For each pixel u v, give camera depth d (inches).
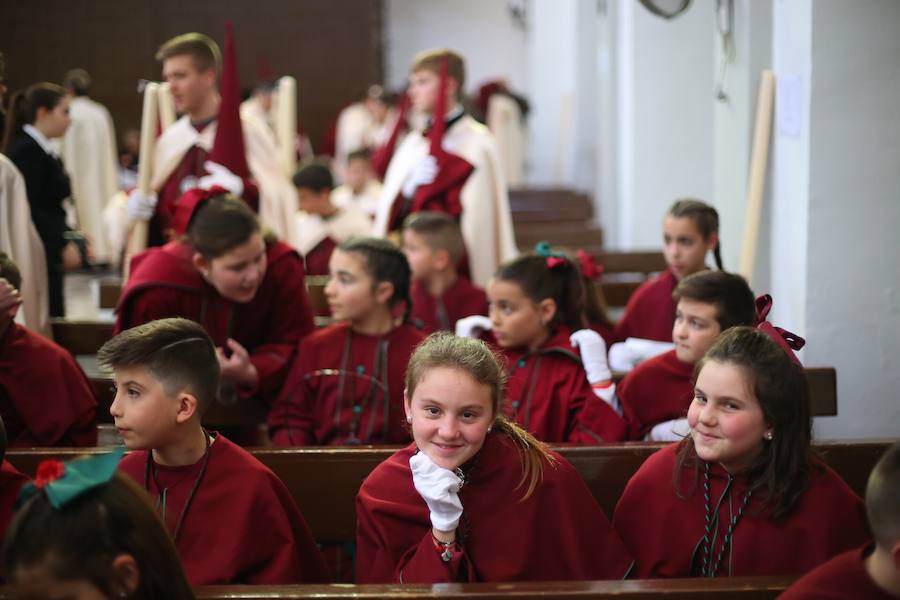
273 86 405.1
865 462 105.3
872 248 149.0
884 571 67.0
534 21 577.0
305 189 248.5
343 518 108.1
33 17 553.6
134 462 94.6
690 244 151.9
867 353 150.9
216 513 92.2
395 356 132.6
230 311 137.7
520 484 90.7
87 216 392.8
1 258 121.4
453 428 85.2
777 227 164.7
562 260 130.1
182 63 195.0
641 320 158.6
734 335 88.4
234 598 73.6
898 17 144.5
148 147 198.5
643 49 282.2
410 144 229.6
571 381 126.3
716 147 193.3
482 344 89.4
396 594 73.3
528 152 578.6
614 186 323.0
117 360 90.0
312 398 133.3
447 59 218.1
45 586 63.4
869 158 147.4
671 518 92.4
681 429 122.0
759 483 87.8
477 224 219.0
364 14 578.2
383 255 131.8
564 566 91.0
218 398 136.1
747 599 73.6
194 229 128.6
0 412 117.2
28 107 209.0
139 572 64.9
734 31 178.9
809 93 146.8
